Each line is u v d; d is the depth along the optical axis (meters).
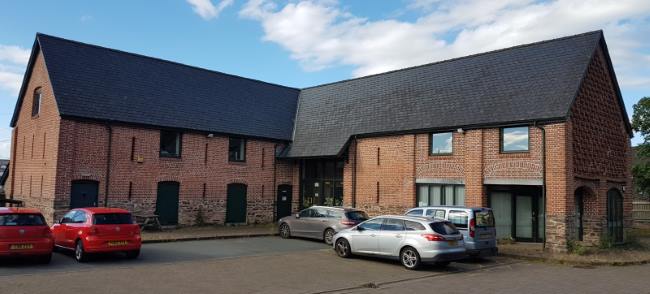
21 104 24.62
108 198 21.11
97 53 23.45
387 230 14.46
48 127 21.05
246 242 19.28
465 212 15.28
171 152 23.42
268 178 26.77
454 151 20.55
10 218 12.75
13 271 12.02
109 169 21.23
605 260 15.61
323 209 19.86
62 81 20.98
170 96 24.41
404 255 13.84
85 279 11.17
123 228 13.98
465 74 22.50
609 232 20.62
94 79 22.19
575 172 18.19
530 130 18.39
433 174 21.14
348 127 25.08
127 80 23.41
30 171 22.69
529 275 13.11
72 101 20.55
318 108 28.44
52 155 20.30
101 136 21.11
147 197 22.33
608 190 20.78
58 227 14.88
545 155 17.83
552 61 19.94
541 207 19.05
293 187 27.55
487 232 15.46
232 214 25.28
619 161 21.70
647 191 27.89
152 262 13.92
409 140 21.97
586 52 19.27
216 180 24.75
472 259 15.84
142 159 22.22
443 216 15.68
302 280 11.80
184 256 15.21
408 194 21.81
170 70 25.81
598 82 20.31
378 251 14.52
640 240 22.06
